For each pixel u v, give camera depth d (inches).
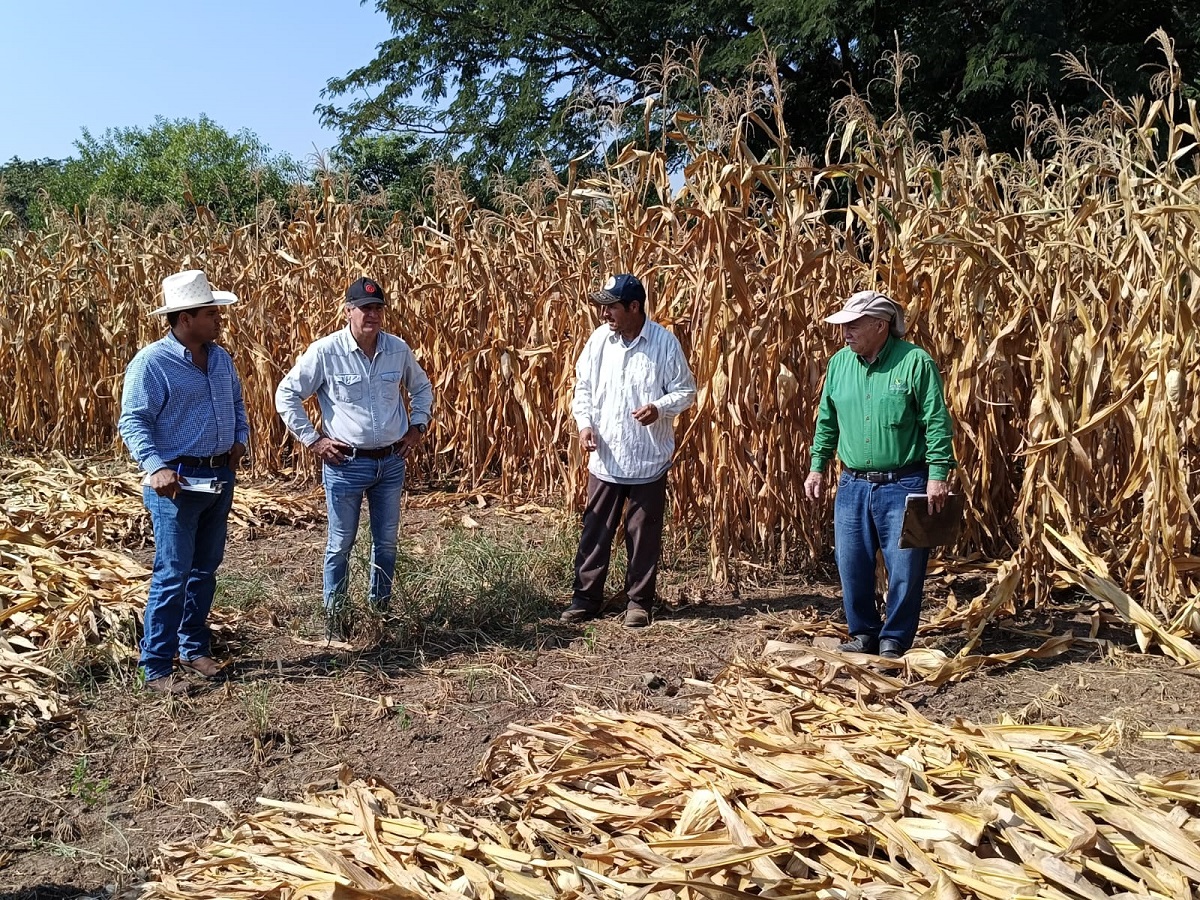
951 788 131.0
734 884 113.8
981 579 250.5
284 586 258.1
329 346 210.5
